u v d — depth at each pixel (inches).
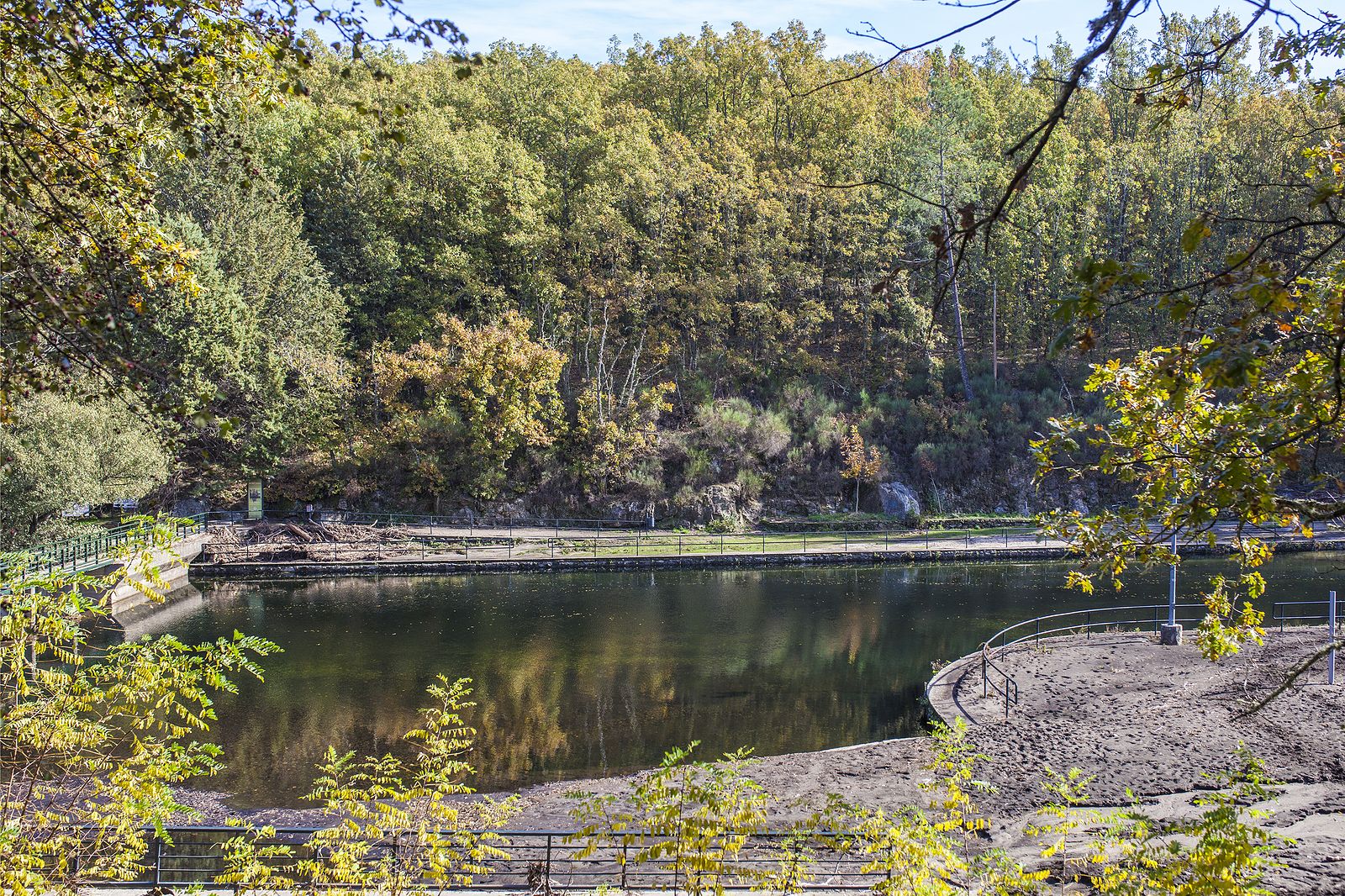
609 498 2210.9
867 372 2568.9
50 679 332.8
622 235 2374.5
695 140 2869.1
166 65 316.5
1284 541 1852.9
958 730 445.1
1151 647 1064.2
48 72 324.2
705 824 363.6
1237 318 214.7
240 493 1991.9
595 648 1210.0
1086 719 812.6
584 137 2618.1
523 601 1505.9
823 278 2605.8
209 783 753.0
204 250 1820.9
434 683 1050.1
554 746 855.1
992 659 1037.2
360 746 844.6
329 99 2251.5
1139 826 336.5
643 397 2250.2
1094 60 153.4
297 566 1712.6
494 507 2145.7
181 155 354.6
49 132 340.8
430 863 394.3
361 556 1785.2
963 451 2343.8
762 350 2544.3
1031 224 2417.6
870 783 707.4
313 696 994.1
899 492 2290.8
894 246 2501.2
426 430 2097.7
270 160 2251.5
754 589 1614.2
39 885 321.7
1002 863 357.7
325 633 1280.8
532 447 2230.6
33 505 1148.5
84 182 342.3
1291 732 746.8
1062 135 2650.1
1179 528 296.4
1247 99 2573.8
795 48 3144.7
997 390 2496.3
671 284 2399.1
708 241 2477.9
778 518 2240.4
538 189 2429.9
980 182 2406.5
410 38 241.3
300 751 829.8
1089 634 1139.3
